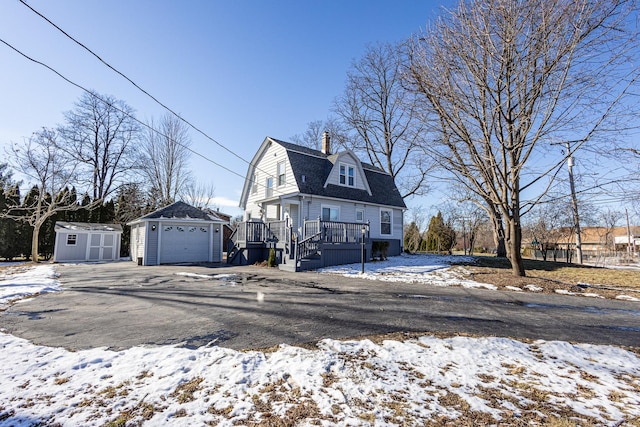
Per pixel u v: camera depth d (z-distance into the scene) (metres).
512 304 7.30
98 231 20.83
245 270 13.09
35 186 22.00
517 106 9.64
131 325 5.02
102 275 11.50
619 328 5.55
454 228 31.44
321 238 13.77
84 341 4.24
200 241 18.06
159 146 29.64
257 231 15.98
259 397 2.83
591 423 2.54
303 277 10.97
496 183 11.34
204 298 7.20
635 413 2.71
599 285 9.97
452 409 2.71
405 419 2.53
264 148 19.45
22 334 4.54
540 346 4.44
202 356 3.68
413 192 25.81
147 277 10.89
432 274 11.76
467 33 8.98
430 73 9.59
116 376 3.18
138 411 2.57
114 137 28.80
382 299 7.39
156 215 16.75
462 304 7.11
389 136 25.44
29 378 3.12
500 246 19.38
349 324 5.24
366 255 15.85
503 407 2.77
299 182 16.28
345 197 17.81
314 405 2.71
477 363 3.75
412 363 3.69
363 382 3.15
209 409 2.62
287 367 3.43
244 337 4.47
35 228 19.62
